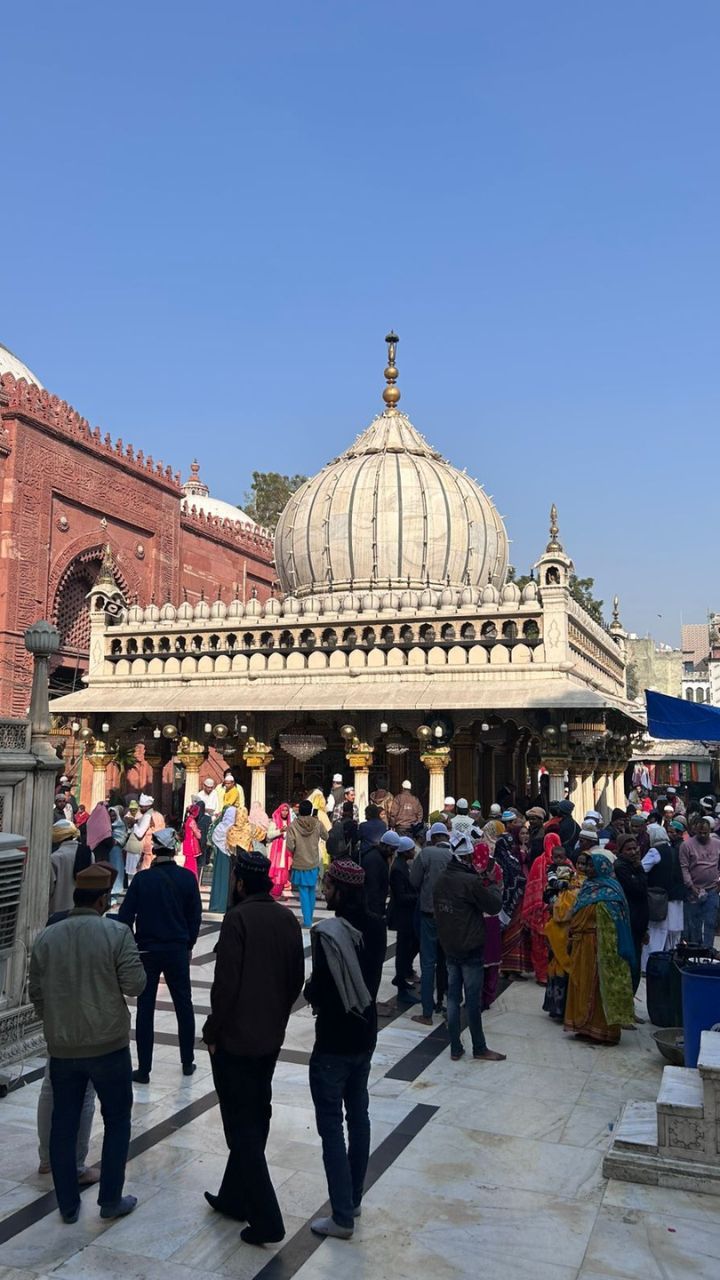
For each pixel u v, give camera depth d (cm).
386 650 1927
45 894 780
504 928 1096
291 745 2000
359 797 1872
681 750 3350
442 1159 576
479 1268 454
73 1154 495
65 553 2795
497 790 2511
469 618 1870
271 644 2034
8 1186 536
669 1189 539
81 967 493
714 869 1175
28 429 2647
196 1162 566
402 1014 920
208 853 1777
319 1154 582
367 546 2531
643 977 1092
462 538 2561
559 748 1758
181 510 3431
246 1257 462
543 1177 553
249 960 491
